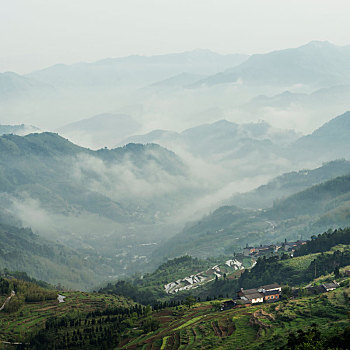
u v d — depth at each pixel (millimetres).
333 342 176875
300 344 177375
